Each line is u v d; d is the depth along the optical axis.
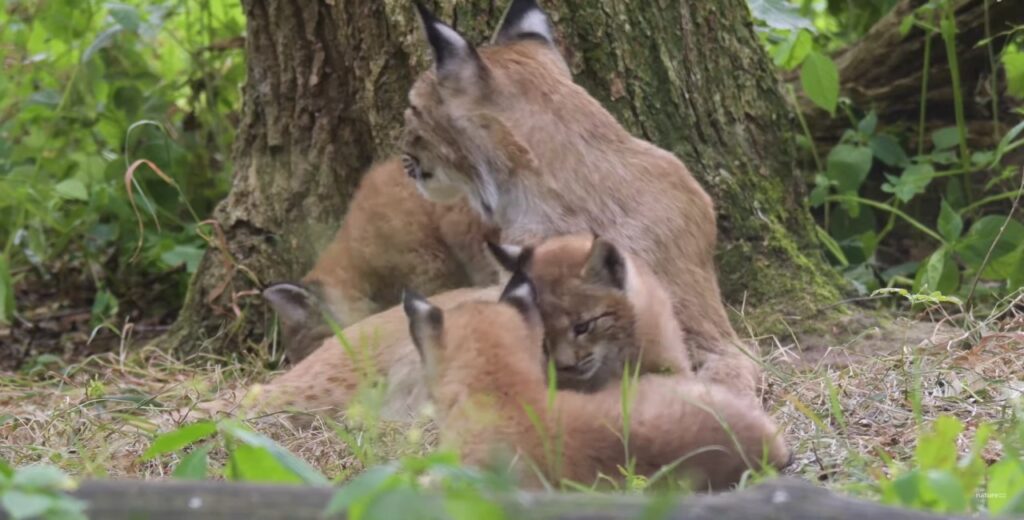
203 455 6.50
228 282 12.94
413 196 12.09
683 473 7.25
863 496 6.77
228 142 16.03
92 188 15.16
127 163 13.84
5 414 10.64
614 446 7.26
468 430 7.29
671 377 8.87
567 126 10.48
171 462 8.93
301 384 10.04
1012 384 9.17
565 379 9.21
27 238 15.93
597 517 5.16
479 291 10.34
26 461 9.20
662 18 11.99
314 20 12.56
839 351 11.20
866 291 12.61
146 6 17.33
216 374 11.75
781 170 12.56
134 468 8.74
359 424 9.24
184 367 12.37
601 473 7.15
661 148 11.70
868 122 14.16
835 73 12.72
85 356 13.84
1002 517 5.21
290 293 12.21
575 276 9.37
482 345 7.64
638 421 7.36
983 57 14.55
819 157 14.89
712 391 8.02
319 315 12.16
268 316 12.96
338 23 12.40
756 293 11.96
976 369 9.69
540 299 9.28
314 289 12.23
